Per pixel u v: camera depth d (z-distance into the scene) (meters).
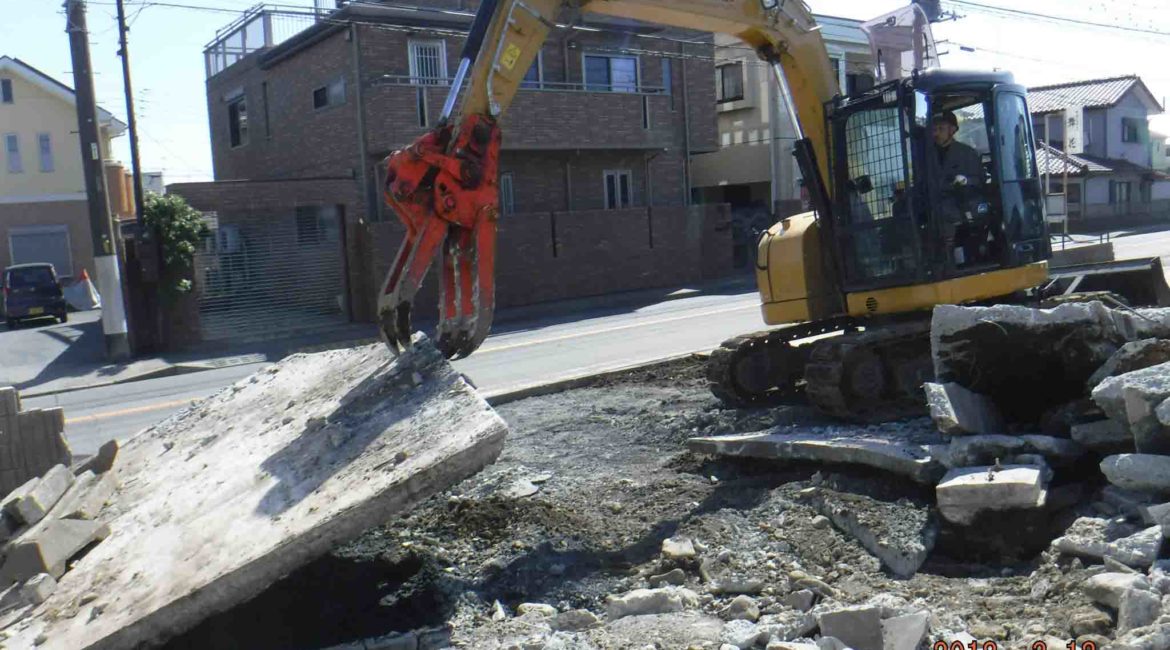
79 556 6.08
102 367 20.19
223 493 6.10
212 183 23.16
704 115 31.59
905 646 4.37
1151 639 4.07
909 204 8.91
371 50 25.22
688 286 29.30
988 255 9.45
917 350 9.23
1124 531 5.17
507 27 8.05
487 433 5.40
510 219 26.67
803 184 10.05
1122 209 48.00
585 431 9.91
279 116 29.39
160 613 4.98
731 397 10.10
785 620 5.07
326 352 8.39
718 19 9.15
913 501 6.28
